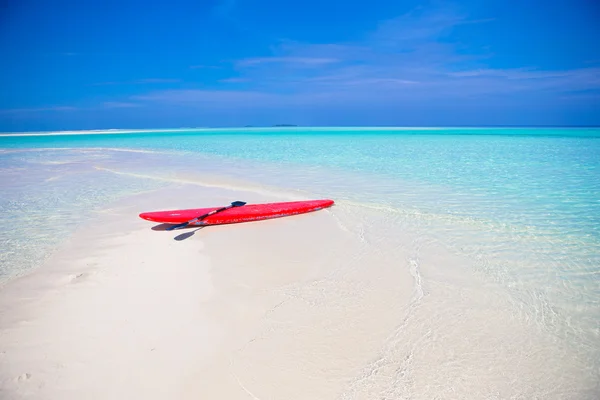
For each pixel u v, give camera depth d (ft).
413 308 10.29
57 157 48.32
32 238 15.83
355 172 32.35
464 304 10.50
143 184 28.25
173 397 7.21
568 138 76.33
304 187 26.12
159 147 62.75
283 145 62.54
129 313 9.98
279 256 13.91
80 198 23.41
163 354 8.38
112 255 13.99
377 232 16.46
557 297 10.85
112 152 55.26
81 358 8.25
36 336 9.00
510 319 9.80
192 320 9.65
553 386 7.59
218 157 45.75
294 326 9.45
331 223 17.95
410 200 21.83
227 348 8.59
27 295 10.89
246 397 7.23
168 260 13.53
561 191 23.57
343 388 7.50
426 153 47.14
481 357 8.39
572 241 14.97
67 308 10.21
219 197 23.59
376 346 8.73
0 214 19.61
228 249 14.65
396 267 12.88
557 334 9.18
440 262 13.25
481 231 16.29
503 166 34.76
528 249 14.26
